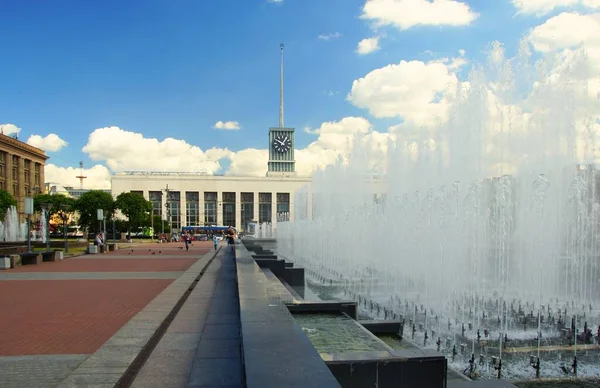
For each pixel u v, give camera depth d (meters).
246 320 5.57
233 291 12.73
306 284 15.84
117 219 83.81
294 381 3.36
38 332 8.02
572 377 6.64
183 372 5.70
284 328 5.14
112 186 110.69
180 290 12.96
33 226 65.25
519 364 7.20
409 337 8.73
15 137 92.12
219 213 114.75
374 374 4.40
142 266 21.81
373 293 13.59
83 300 11.54
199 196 114.31
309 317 7.76
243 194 116.62
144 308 10.10
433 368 4.50
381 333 7.54
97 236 34.72
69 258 28.05
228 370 5.77
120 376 5.54
